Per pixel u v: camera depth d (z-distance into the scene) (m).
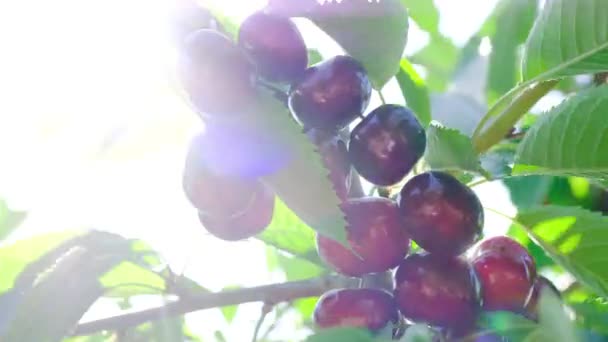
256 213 0.47
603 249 0.48
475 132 0.49
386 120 0.45
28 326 0.44
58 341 0.44
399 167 0.45
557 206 0.48
